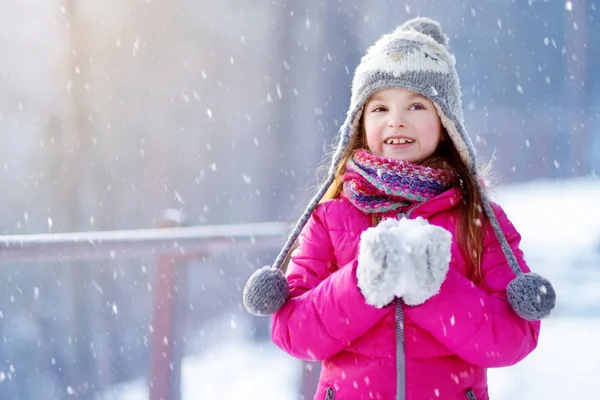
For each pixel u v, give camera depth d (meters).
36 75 19.45
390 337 2.25
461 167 2.48
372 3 23.94
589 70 32.50
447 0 29.95
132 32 20.97
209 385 8.84
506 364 2.22
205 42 22.06
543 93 31.48
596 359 6.23
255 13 22.50
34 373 16.44
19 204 19.36
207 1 22.05
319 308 2.22
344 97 22.28
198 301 17.19
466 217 2.36
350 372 2.29
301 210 3.03
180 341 4.27
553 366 6.07
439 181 2.39
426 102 2.47
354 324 2.17
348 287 2.15
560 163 30.39
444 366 2.26
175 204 20.94
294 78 22.47
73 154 19.77
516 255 2.40
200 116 21.70
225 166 21.69
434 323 2.16
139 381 14.51
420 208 2.37
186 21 21.78
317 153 21.69
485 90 31.06
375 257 1.98
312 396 4.38
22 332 17.02
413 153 2.46
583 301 8.84
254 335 15.80
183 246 3.90
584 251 12.21
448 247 2.01
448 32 29.95
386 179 2.37
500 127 30.67
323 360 2.41
